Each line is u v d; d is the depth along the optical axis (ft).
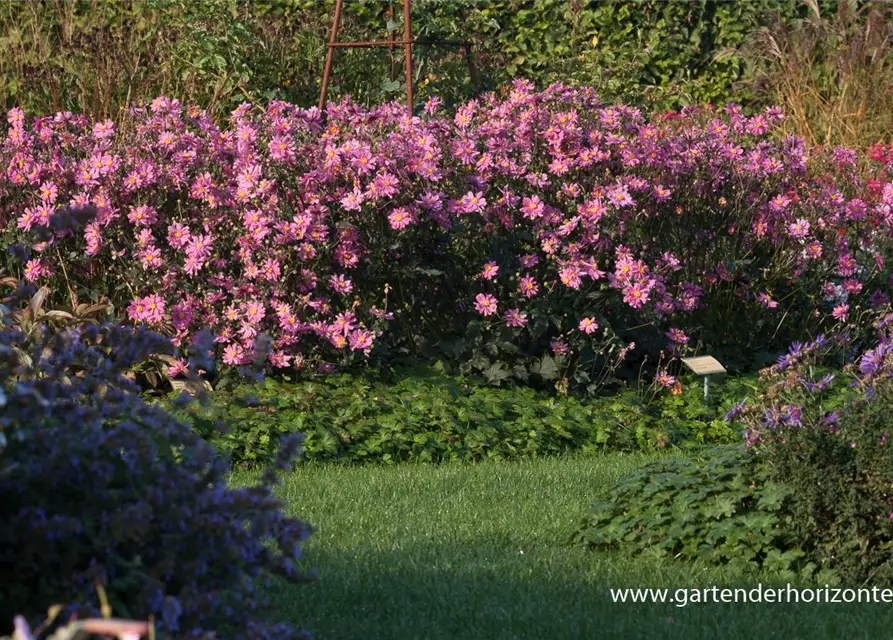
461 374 31.71
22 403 10.91
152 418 12.52
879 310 33.81
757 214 33.71
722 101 55.31
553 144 31.01
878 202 38.37
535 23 54.08
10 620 10.30
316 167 30.53
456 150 30.50
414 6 46.65
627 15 54.19
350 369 31.27
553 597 18.01
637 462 27.50
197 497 11.60
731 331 34.71
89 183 30.22
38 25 49.83
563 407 30.30
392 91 46.24
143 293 31.04
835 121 50.57
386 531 21.52
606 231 30.86
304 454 26.94
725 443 29.71
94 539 10.54
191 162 30.68
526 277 30.91
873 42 51.42
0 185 31.07
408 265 30.89
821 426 19.31
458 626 16.67
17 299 13.73
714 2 55.77
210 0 46.98
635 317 32.32
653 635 16.33
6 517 10.62
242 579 11.76
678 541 20.18
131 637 7.82
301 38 47.03
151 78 46.03
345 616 16.98
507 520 22.35
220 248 30.91
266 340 14.01
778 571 18.98
